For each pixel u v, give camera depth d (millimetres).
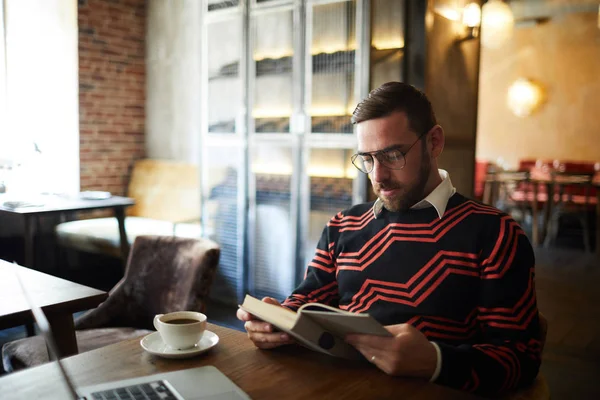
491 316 1312
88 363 1179
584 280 5094
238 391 1037
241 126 4199
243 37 4121
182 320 1345
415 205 1452
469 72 4082
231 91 4254
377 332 1104
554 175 6637
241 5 4121
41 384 1061
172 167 5133
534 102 8688
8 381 1073
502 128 9055
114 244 4402
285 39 3902
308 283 1630
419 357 1104
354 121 1445
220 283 4465
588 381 2908
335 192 3727
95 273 5121
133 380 1079
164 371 1141
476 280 1359
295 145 3887
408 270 1425
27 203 4023
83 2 4887
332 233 1649
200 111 4645
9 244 4680
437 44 3564
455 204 1449
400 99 1381
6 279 1987
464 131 4105
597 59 8148
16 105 4992
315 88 3752
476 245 1363
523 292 1312
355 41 3529
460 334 1360
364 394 1045
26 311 1614
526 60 8750
